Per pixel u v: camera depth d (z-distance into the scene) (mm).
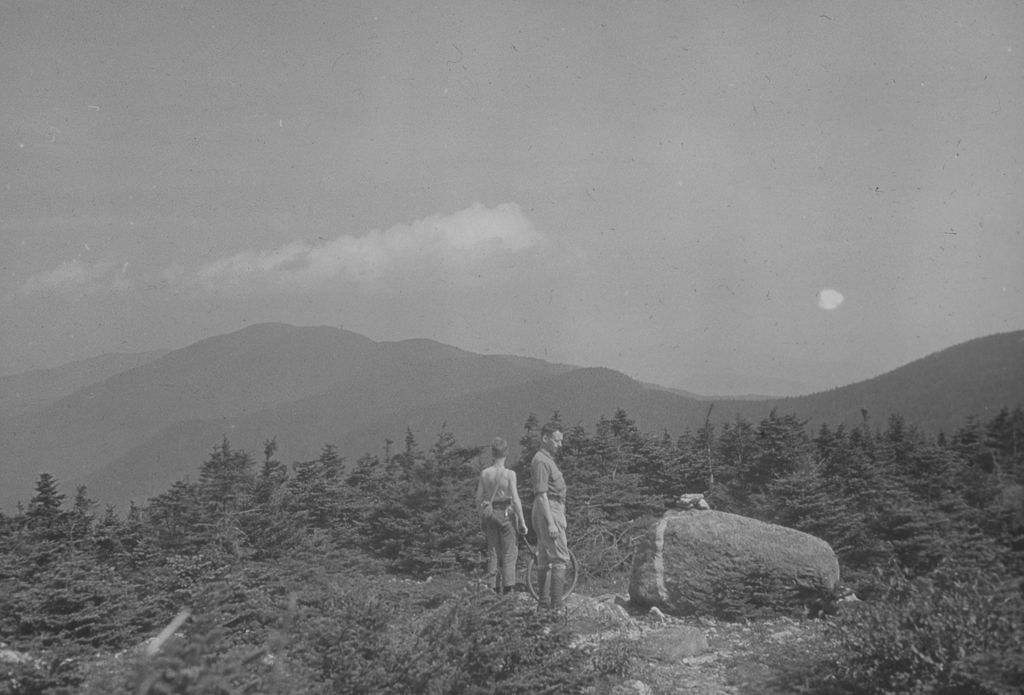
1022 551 10594
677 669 7809
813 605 9703
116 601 8484
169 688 4008
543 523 9383
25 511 15555
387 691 5668
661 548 10312
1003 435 35156
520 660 6730
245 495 14922
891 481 18188
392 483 20047
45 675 5820
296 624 5934
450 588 11305
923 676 6285
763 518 14383
